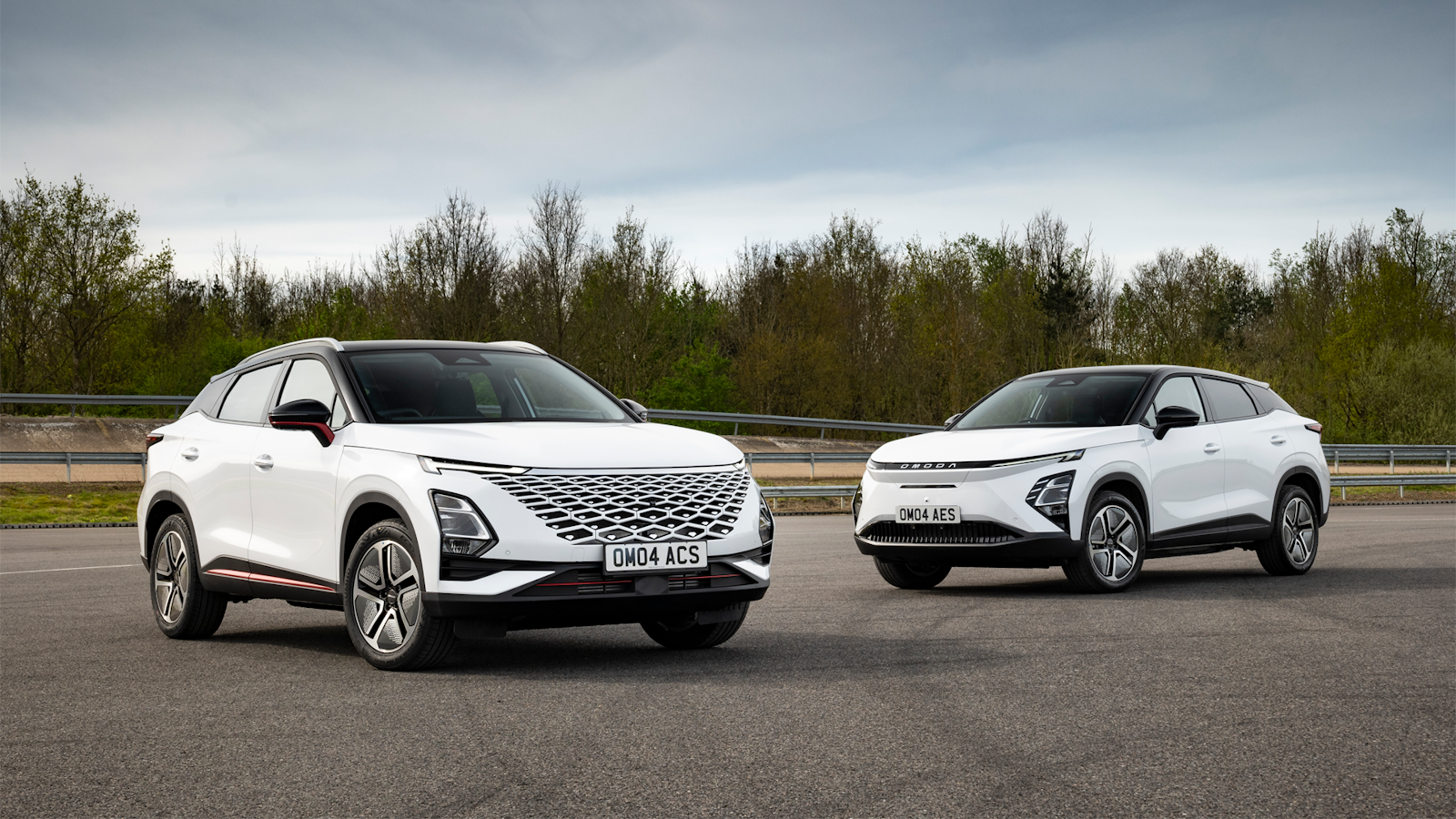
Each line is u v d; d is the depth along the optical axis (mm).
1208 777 3732
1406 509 21859
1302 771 3807
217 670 5777
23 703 4992
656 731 4367
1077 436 8695
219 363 42719
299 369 6617
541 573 5211
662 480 5523
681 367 43594
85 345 38156
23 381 37562
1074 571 8562
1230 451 9641
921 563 9320
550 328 42594
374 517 5809
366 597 5715
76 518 17844
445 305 41156
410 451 5535
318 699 4992
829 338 46125
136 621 7703
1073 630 6922
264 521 6348
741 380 43875
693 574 5523
